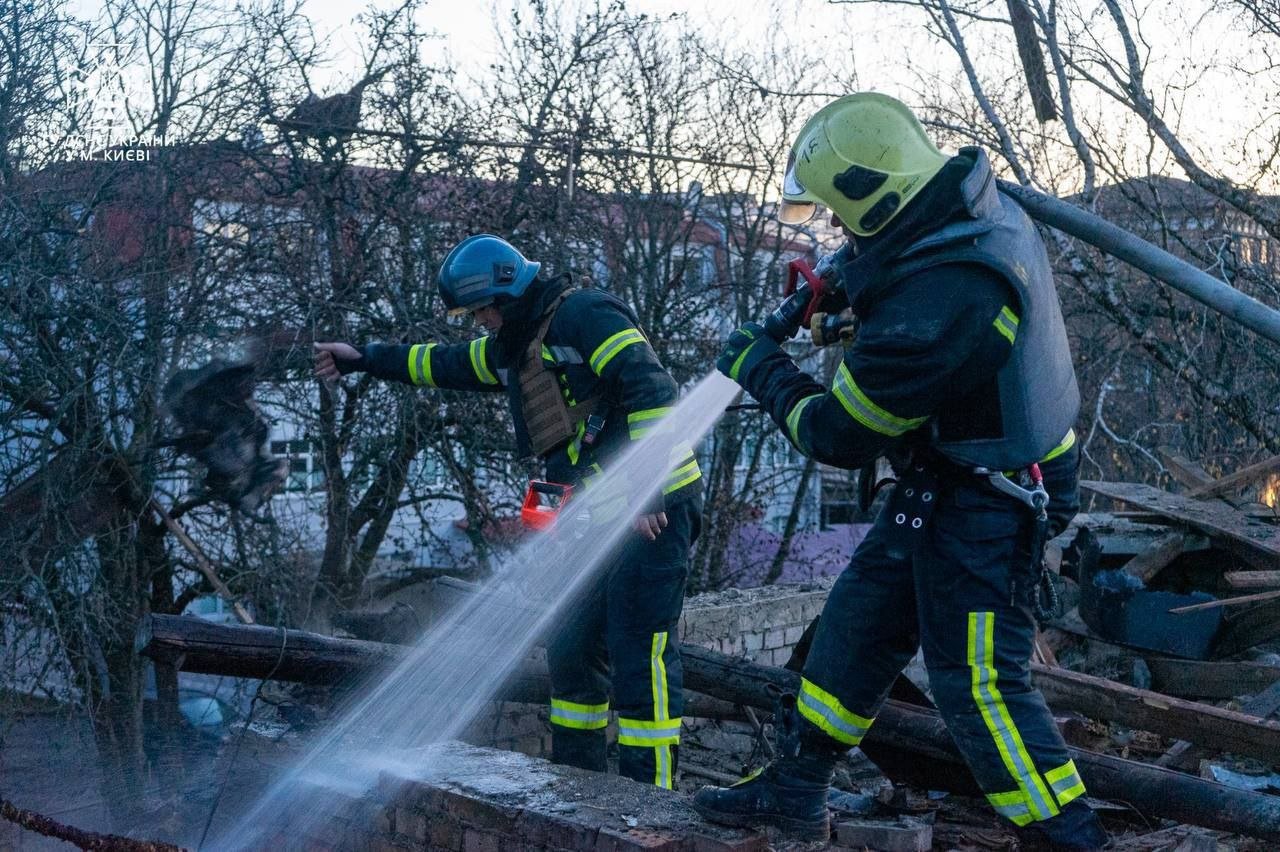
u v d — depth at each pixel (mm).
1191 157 9883
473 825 3082
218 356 7434
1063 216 2734
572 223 10977
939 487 2516
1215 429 11047
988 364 2338
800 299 2678
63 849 6305
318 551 9117
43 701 7055
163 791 5676
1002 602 2473
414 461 10008
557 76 11125
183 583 8609
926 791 3547
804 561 14820
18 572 6984
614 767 5473
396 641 5059
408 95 9867
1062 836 2422
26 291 7051
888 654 2678
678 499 3738
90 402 7355
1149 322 10656
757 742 4691
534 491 3770
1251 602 5469
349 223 9422
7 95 7422
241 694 5941
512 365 3848
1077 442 2684
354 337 9258
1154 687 5621
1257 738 3666
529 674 4496
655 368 3613
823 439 2436
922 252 2328
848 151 2373
